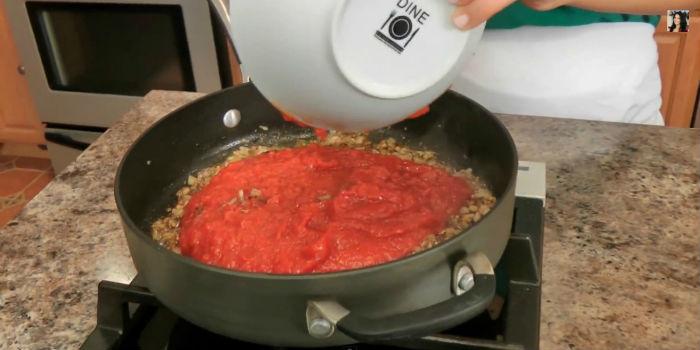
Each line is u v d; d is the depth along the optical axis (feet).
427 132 2.90
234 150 2.97
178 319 2.12
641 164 2.89
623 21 3.59
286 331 1.72
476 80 3.75
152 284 1.84
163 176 2.66
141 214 2.51
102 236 2.60
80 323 2.17
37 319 2.20
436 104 2.78
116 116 6.34
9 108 7.54
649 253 2.35
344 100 1.71
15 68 7.18
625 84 3.63
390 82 1.72
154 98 3.76
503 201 1.85
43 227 2.67
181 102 3.69
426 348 1.90
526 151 3.04
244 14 1.67
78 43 6.04
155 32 5.71
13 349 2.08
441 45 1.75
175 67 5.89
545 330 2.04
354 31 1.63
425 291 1.72
